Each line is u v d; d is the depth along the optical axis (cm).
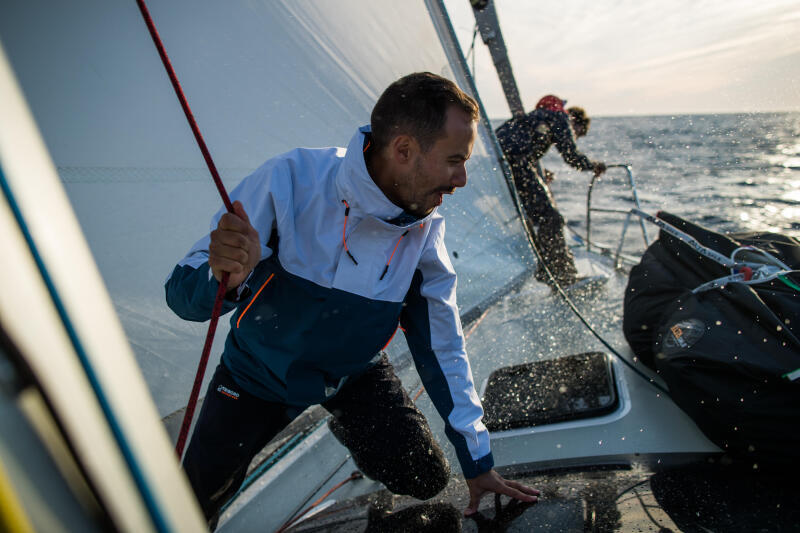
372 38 196
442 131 101
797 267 158
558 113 338
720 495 115
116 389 22
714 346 137
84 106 126
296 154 118
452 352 129
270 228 111
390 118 102
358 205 109
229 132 154
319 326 117
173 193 143
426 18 225
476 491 126
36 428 20
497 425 169
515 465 151
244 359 124
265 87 162
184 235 146
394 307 122
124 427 22
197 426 127
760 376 125
